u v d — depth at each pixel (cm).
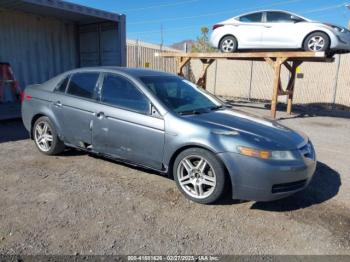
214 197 373
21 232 307
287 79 1762
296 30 1091
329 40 1041
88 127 471
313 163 390
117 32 1106
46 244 290
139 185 432
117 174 468
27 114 560
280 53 1084
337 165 581
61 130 510
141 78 451
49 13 1071
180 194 409
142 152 421
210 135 370
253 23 1166
